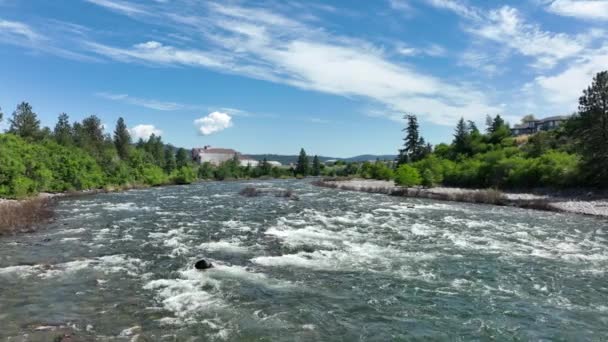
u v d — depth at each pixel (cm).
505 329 942
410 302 1112
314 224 2438
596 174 4191
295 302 1097
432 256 1647
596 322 990
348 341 866
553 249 1812
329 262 1529
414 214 3014
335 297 1143
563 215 3048
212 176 11225
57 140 8012
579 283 1305
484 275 1384
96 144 8869
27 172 4466
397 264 1513
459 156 8469
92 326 919
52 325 920
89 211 3084
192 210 3162
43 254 1627
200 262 1434
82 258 1564
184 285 1230
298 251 1700
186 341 848
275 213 2970
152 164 9019
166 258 1568
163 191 5606
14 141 4869
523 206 3616
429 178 6075
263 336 880
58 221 2534
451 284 1280
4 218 2269
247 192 4962
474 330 934
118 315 988
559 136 6197
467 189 5662
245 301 1098
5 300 1087
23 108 7800
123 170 6819
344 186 6366
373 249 1761
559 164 4678
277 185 7606
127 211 3091
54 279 1284
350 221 2584
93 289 1187
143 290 1182
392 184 7019
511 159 5544
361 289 1218
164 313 1005
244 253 1656
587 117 4294
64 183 5000
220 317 984
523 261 1584
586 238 2081
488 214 3062
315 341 861
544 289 1241
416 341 873
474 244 1902
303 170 14012
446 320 991
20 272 1360
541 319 1005
